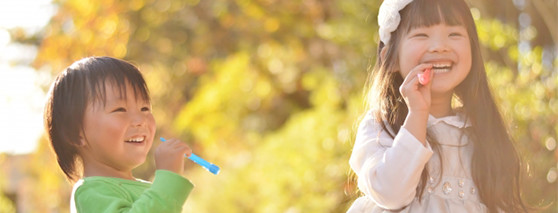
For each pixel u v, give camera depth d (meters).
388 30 2.71
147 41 12.03
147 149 2.76
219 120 11.94
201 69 12.36
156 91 12.49
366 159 2.59
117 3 11.54
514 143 2.83
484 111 2.74
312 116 7.80
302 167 7.23
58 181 11.95
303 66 11.58
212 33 11.92
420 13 2.63
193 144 12.56
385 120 2.68
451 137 2.68
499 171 2.69
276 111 12.44
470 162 2.67
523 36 6.76
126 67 2.79
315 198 7.00
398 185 2.42
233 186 8.26
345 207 6.86
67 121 2.74
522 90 5.88
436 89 2.60
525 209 2.76
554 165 5.45
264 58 11.95
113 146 2.69
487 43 6.34
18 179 13.19
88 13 11.54
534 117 5.68
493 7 7.22
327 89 8.77
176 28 12.16
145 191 2.58
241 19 11.31
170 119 12.70
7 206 12.98
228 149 11.15
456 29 2.64
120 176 2.79
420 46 2.61
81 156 2.78
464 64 2.62
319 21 10.50
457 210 2.59
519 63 6.22
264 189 7.65
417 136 2.44
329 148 7.19
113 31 11.55
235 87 12.07
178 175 2.60
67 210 12.08
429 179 2.62
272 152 7.87
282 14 10.90
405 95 2.50
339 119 7.45
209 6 11.61
